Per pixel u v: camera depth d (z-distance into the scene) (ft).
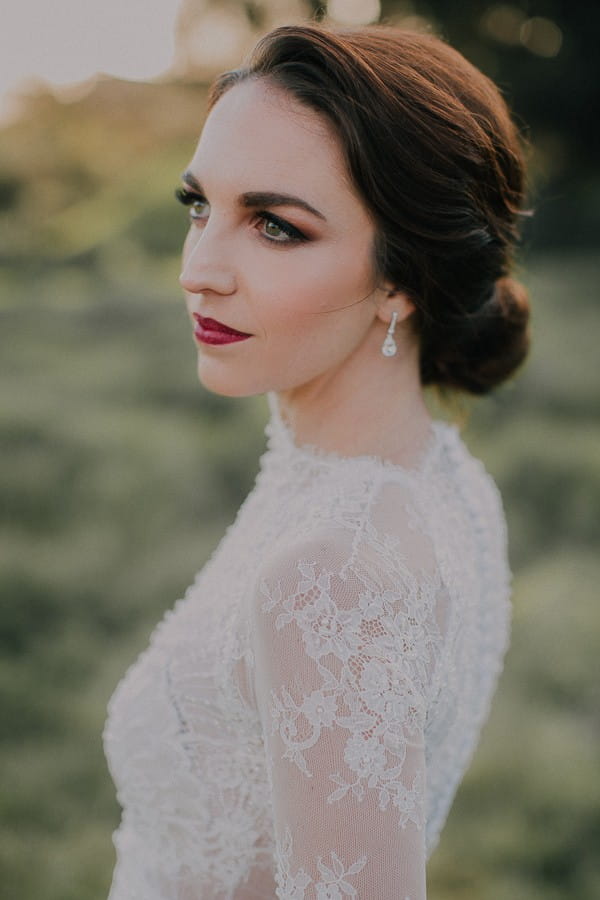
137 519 21.68
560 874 11.65
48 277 51.47
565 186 56.65
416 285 4.64
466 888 11.44
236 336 4.54
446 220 4.52
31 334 35.83
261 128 4.29
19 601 17.89
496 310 5.41
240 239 4.43
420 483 4.58
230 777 4.47
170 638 4.90
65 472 22.80
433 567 4.15
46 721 15.05
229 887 4.59
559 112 59.16
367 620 3.66
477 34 58.65
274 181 4.26
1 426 24.44
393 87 4.33
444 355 5.30
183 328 34.53
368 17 53.83
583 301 37.29
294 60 4.34
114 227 56.03
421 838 3.64
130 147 61.87
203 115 4.87
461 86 4.70
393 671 3.62
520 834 12.14
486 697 5.28
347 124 4.22
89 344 34.58
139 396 29.01
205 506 22.70
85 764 14.14
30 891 11.85
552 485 22.22
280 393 5.08
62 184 61.41
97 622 17.95
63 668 16.44
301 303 4.41
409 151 4.35
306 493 4.62
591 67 57.72
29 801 13.33
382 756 3.52
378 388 4.83
